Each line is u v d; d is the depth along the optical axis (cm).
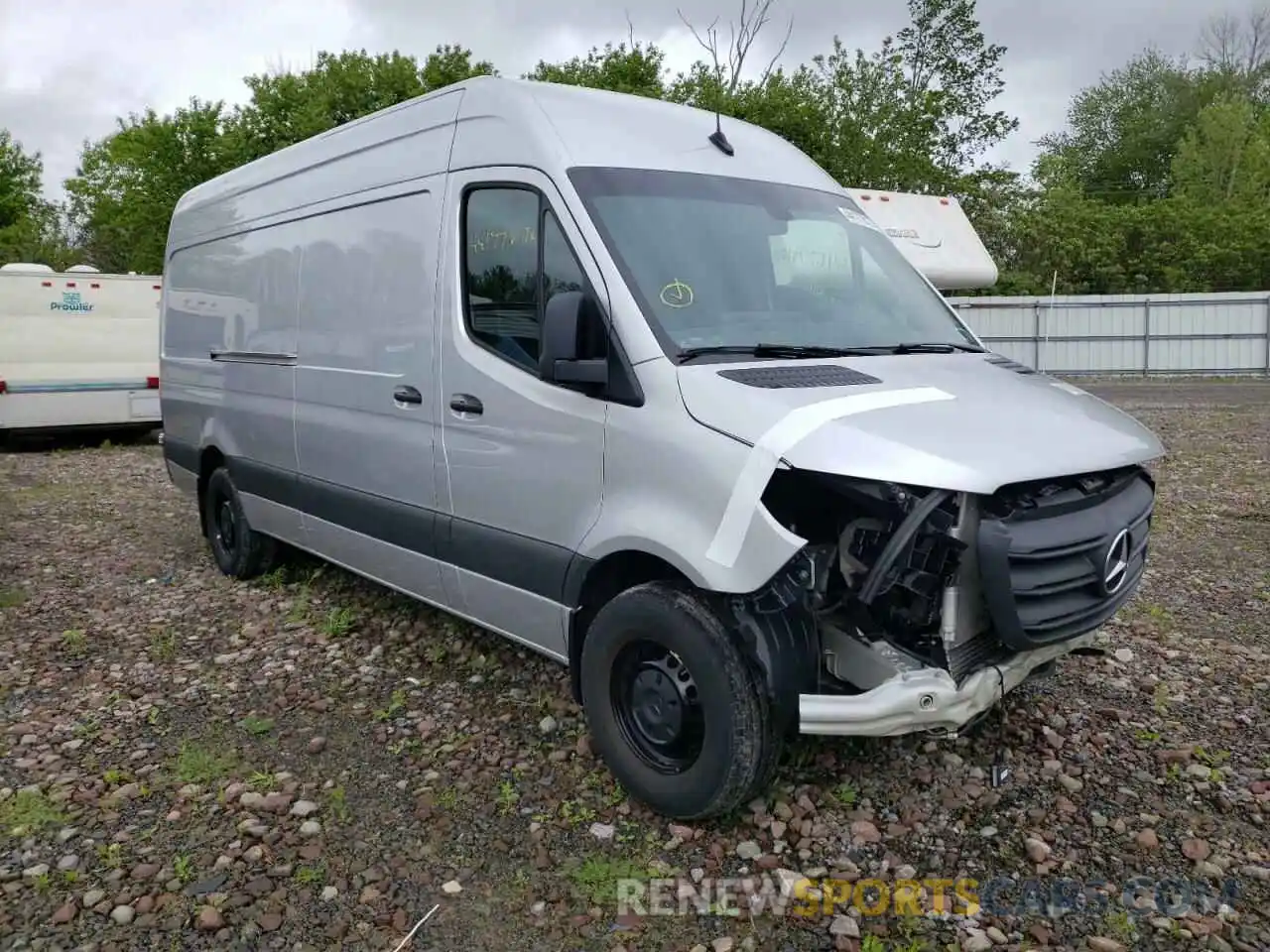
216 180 712
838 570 345
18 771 422
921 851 356
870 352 403
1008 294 3675
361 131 534
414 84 3195
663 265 388
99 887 339
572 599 398
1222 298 2477
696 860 352
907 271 487
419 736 450
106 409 1488
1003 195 3759
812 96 2984
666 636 355
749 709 339
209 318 702
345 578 689
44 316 1445
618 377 370
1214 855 352
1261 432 1423
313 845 362
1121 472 375
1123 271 3809
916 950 303
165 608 647
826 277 442
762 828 369
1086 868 346
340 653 553
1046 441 337
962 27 3334
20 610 646
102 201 3900
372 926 319
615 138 426
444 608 493
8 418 1416
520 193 419
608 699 385
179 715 479
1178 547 760
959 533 321
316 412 568
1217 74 5462
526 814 382
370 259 513
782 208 449
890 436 320
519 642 446
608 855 356
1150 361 2558
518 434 416
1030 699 468
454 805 389
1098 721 449
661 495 354
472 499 447
